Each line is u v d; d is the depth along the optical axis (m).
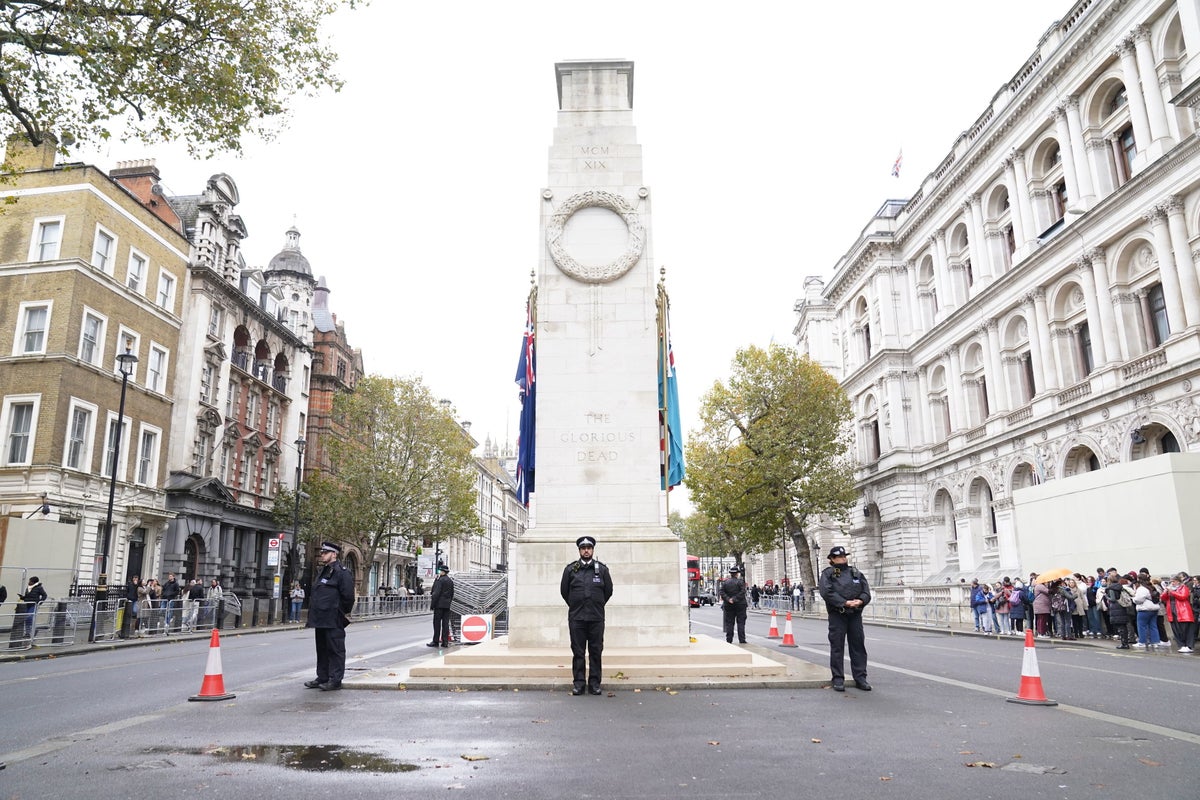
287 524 50.22
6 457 31.95
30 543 24.98
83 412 34.09
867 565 60.44
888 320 57.88
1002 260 46.34
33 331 33.16
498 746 7.36
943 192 50.72
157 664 17.03
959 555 48.31
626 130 16.59
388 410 50.03
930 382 54.62
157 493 38.34
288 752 7.08
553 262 16.02
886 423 57.91
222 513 43.47
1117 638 23.42
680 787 5.93
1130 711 9.71
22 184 34.50
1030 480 42.09
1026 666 10.29
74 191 34.28
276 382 53.59
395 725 8.45
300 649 21.28
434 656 17.88
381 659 17.05
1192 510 21.30
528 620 14.02
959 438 48.62
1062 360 39.41
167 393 39.78
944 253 52.28
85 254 34.03
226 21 15.90
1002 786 5.96
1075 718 9.02
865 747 7.37
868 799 5.61
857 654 11.52
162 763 6.66
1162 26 32.34
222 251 45.16
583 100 16.81
